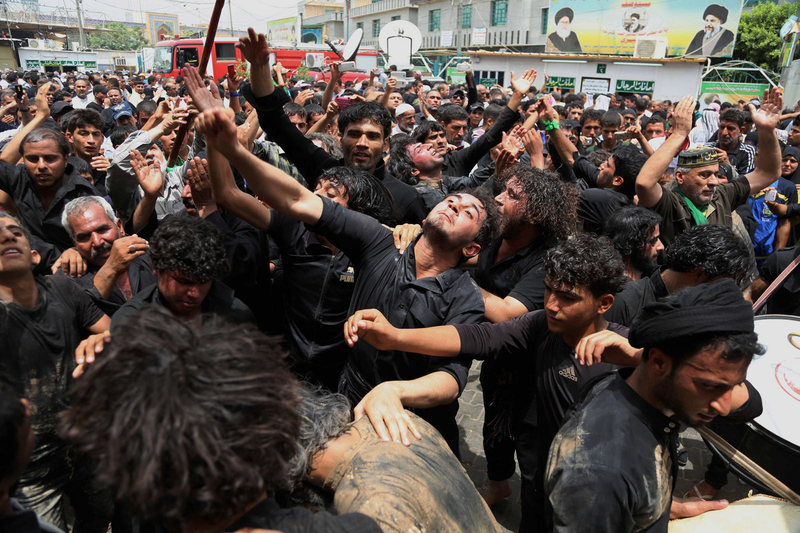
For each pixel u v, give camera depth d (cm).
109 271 216
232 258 237
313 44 2083
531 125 424
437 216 191
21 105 527
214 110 155
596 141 700
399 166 405
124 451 71
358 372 200
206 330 87
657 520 134
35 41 3603
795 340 232
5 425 89
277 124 241
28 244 177
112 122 823
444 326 182
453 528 108
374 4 4456
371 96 723
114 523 185
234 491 76
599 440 130
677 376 125
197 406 74
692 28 2220
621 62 1650
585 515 125
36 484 186
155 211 324
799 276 290
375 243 202
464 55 3036
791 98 1330
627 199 355
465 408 388
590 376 178
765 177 334
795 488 182
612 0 2306
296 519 87
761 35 2538
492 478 278
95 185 424
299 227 232
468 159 465
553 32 2453
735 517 171
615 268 168
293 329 244
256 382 80
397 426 124
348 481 107
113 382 75
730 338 118
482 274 289
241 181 311
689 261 208
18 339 177
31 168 313
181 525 81
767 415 194
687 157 312
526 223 255
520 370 225
